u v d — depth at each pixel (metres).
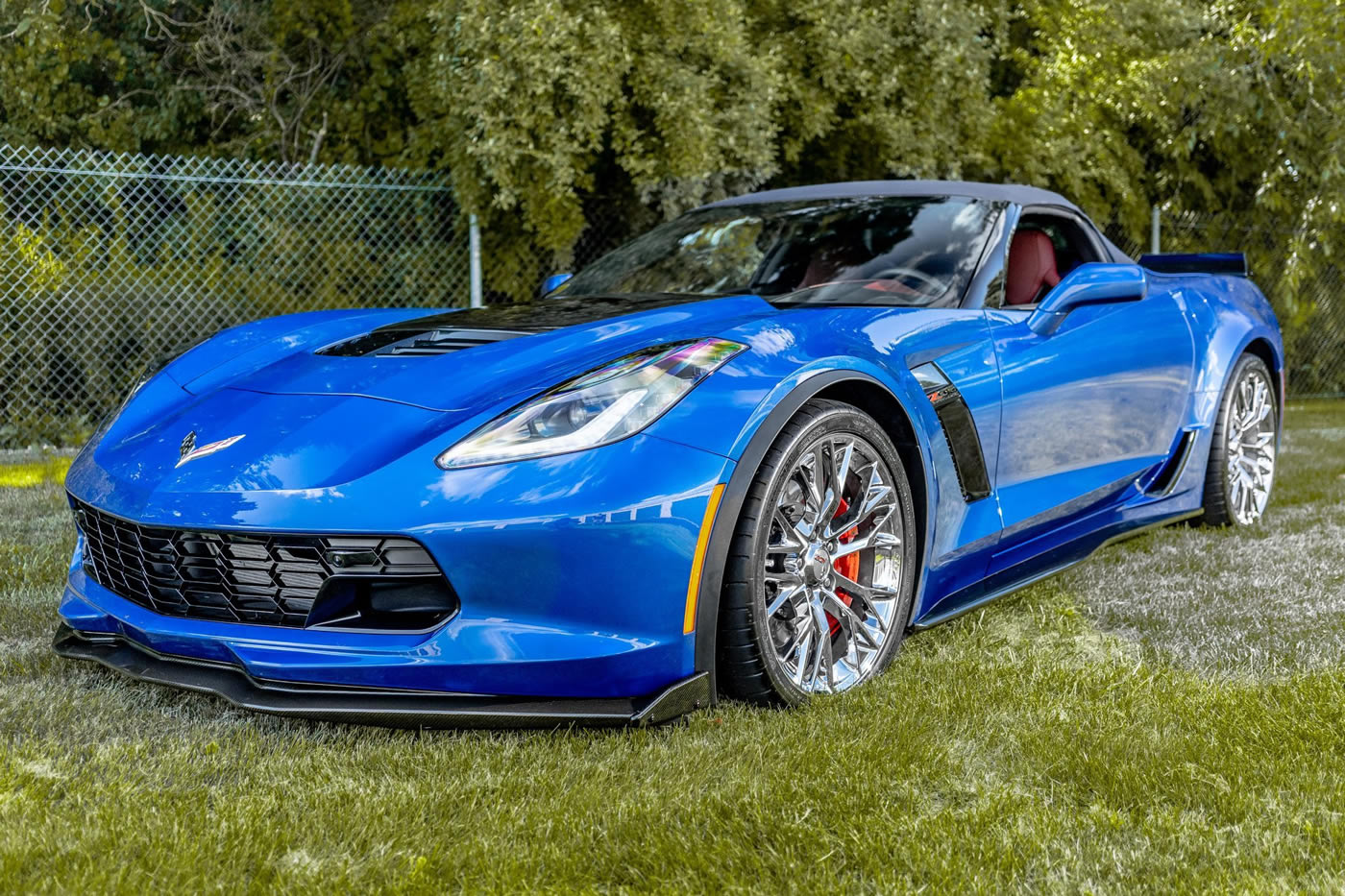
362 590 2.08
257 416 2.29
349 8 9.63
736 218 3.52
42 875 1.55
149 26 9.68
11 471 5.67
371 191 6.96
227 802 1.80
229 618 2.17
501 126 6.14
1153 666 2.51
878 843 1.65
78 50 9.67
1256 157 9.02
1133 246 8.93
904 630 2.55
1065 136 7.90
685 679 2.11
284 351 2.77
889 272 3.06
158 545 2.21
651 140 6.52
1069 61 8.07
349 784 1.90
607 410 2.09
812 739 2.04
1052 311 3.09
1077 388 3.14
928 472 2.57
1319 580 3.30
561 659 2.00
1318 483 5.03
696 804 1.78
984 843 1.65
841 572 2.49
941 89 7.20
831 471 2.33
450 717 1.98
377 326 2.96
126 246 6.96
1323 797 1.78
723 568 2.13
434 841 1.68
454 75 6.31
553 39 5.99
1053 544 3.18
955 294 2.97
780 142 7.47
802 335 2.40
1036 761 1.95
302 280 6.99
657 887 1.55
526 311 2.86
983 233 3.15
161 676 2.20
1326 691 2.25
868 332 2.55
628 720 2.02
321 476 2.05
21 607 2.99
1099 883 1.55
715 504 2.10
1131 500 3.60
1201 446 3.87
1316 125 8.43
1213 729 2.06
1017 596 3.13
